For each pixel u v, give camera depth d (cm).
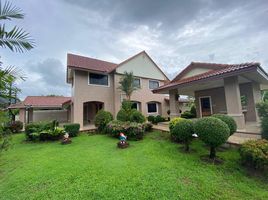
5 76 419
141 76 1855
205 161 569
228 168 512
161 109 2030
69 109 2138
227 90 790
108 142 938
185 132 652
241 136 733
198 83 899
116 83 1652
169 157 624
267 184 428
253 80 991
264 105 631
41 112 2123
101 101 1558
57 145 923
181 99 2645
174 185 419
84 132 1252
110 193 386
